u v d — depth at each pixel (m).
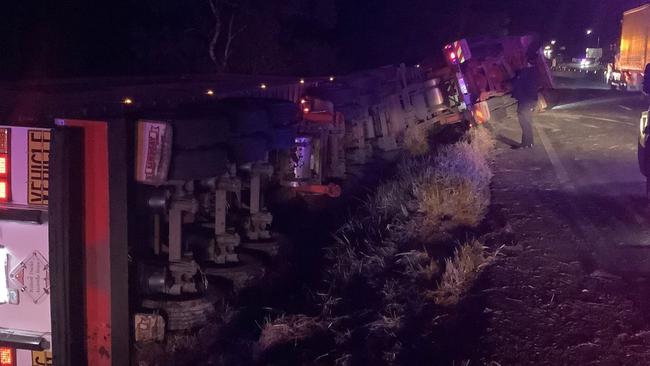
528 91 15.98
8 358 5.73
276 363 6.18
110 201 5.71
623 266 7.43
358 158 14.09
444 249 8.27
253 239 8.82
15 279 5.59
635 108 26.16
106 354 5.79
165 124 6.26
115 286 5.79
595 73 68.12
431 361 5.52
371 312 6.85
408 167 12.53
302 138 10.74
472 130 17.44
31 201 5.49
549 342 5.59
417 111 17.72
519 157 14.84
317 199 11.34
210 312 7.00
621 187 11.52
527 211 9.82
